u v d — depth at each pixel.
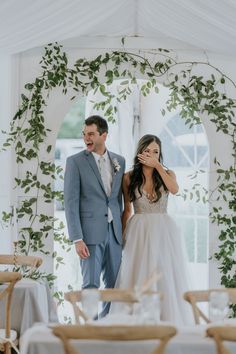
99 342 2.96
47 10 5.21
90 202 5.43
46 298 4.91
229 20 5.25
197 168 7.10
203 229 6.98
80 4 5.29
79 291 3.72
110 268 5.48
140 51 5.95
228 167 5.95
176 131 7.21
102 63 5.93
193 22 5.50
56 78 5.93
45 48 5.92
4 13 5.09
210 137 5.97
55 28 5.45
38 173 5.93
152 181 5.45
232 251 5.90
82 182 5.43
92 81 5.94
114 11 5.53
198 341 2.97
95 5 5.38
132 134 7.33
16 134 5.92
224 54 5.94
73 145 9.66
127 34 5.93
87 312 3.16
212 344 2.94
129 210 5.60
